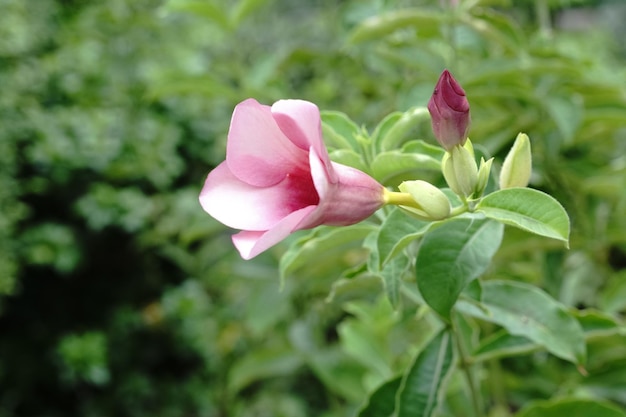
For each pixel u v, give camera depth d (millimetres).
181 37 1362
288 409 1164
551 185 597
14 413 1231
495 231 379
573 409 440
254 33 1357
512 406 638
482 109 632
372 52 642
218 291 1281
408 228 372
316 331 808
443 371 417
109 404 1223
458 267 375
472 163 351
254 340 1114
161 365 1302
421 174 502
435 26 583
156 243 1218
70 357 1150
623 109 604
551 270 578
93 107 1238
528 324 421
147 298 1304
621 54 1363
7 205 1107
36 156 1146
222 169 344
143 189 1264
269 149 337
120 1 1296
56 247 1166
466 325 479
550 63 558
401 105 559
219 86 710
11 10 1188
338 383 740
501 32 565
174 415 1232
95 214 1163
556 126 595
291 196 340
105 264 1281
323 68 955
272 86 767
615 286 562
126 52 1295
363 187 339
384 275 386
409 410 413
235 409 1207
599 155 749
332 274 686
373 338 624
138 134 1222
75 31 1287
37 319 1259
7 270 1091
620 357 517
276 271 768
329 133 406
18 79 1180
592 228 620
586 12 1392
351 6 711
